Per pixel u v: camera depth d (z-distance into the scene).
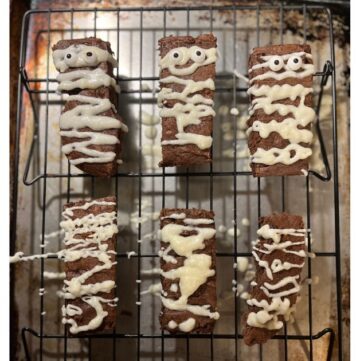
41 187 0.32
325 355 0.30
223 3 0.33
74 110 0.28
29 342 0.31
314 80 0.32
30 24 0.33
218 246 0.31
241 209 0.32
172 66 0.28
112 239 0.28
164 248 0.28
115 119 0.28
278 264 0.27
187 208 0.29
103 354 0.31
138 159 0.32
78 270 0.27
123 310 0.31
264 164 0.28
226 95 0.32
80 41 0.28
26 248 0.32
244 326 0.28
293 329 0.31
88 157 0.28
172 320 0.27
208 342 0.31
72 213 0.28
